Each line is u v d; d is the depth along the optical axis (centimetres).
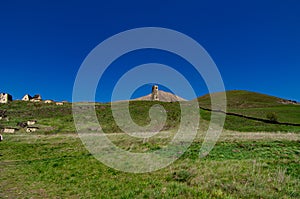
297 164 1465
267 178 1152
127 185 1200
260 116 6719
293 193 961
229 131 4303
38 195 1151
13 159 2369
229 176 1195
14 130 5144
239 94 13600
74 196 1112
